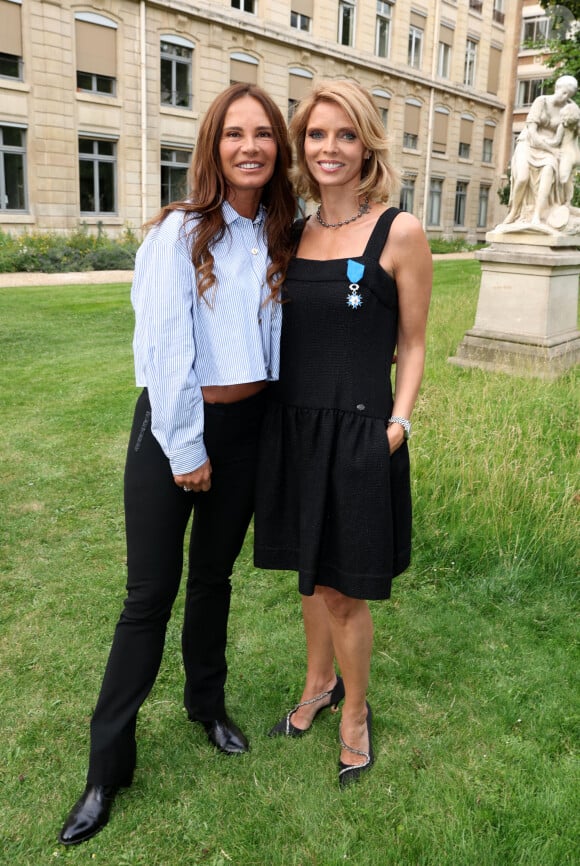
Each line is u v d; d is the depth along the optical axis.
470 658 2.67
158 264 1.76
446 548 3.39
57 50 19.59
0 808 2.01
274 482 2.00
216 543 2.08
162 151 23.17
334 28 27.19
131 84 21.45
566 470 4.12
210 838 1.92
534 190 6.64
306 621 2.30
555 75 12.73
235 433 1.95
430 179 34.03
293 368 1.94
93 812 1.94
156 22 21.62
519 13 36.66
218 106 1.82
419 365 2.01
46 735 2.29
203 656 2.20
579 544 3.30
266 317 1.88
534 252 6.54
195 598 2.15
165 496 1.88
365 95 1.89
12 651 2.74
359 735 2.14
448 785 2.07
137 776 2.12
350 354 1.90
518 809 1.99
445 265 18.92
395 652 2.71
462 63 34.03
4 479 4.42
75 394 6.27
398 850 1.86
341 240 1.93
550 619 2.93
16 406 5.93
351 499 1.91
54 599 3.10
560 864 1.82
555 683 2.53
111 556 3.50
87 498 4.16
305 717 2.33
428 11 31.45
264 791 2.07
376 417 1.91
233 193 1.89
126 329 9.44
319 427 1.93
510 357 6.63
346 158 1.89
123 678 1.95
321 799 2.04
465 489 3.71
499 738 2.26
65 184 20.56
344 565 1.95
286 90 26.02
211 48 23.22
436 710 2.40
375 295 1.88
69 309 10.83
